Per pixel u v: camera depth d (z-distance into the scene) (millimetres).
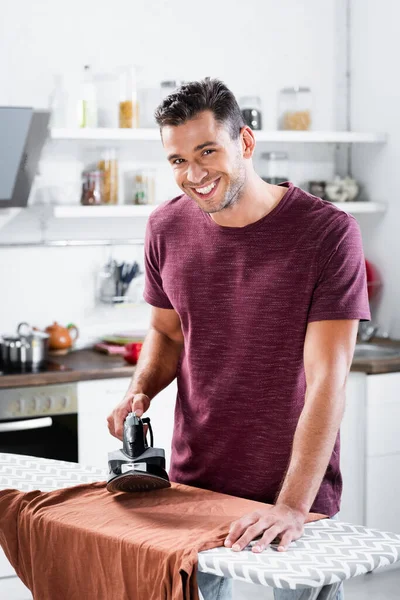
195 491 2322
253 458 2357
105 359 4312
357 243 2270
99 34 4559
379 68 4797
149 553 1914
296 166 5016
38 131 4141
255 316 2314
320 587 1865
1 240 4480
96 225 4668
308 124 4734
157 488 2338
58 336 4473
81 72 4531
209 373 2398
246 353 2334
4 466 2570
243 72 4848
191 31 4730
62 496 2289
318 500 2365
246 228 2316
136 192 4539
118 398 4043
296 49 4945
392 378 4211
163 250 2496
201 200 2184
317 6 4969
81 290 4660
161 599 1876
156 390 2609
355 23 4961
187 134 2109
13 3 4383
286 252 2277
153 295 2625
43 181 4512
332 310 2221
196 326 2414
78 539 2066
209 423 2406
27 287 4555
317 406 2154
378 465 4223
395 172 4738
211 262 2375
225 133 2133
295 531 1969
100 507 2211
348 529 2043
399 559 1897
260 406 2332
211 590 2406
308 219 2271
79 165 4570
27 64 4434
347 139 4691
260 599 3986
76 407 3963
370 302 4965
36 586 2178
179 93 2131
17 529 2254
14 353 4074
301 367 2307
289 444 2312
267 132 4531
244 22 4832
